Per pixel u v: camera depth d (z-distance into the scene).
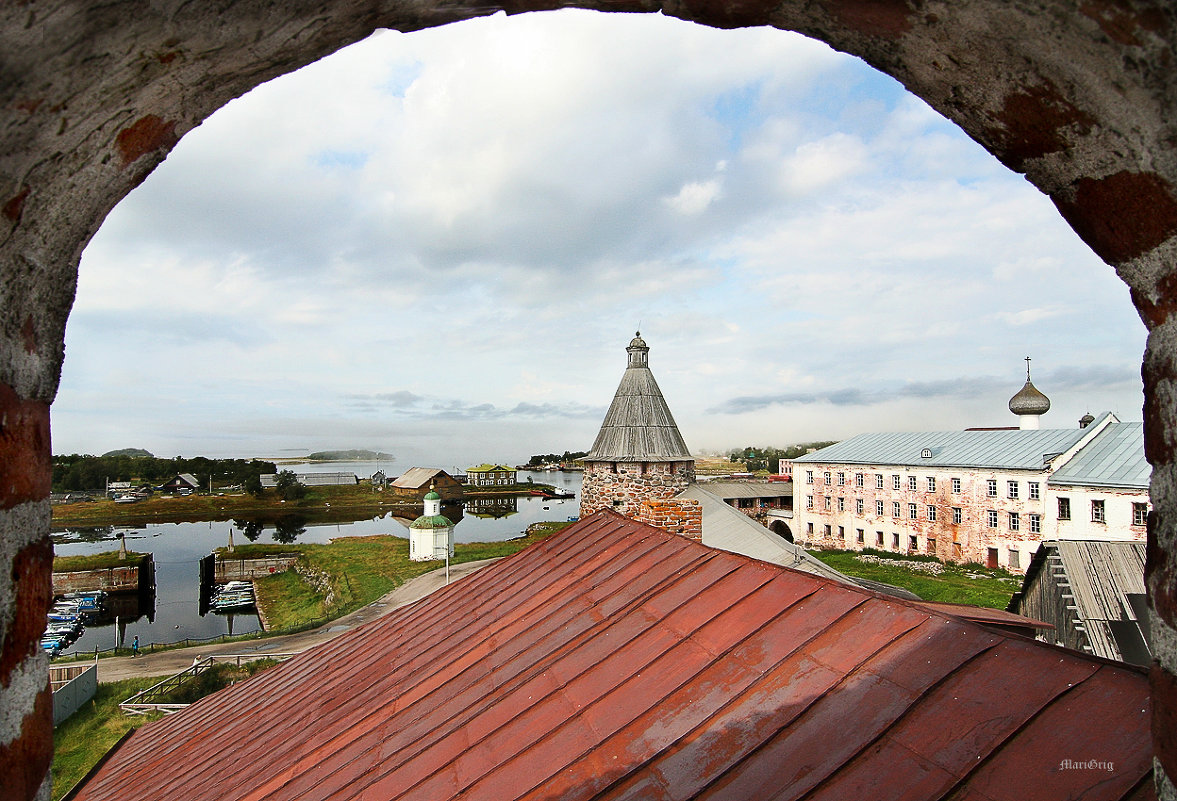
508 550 52.53
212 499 110.88
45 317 2.14
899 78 2.58
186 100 2.23
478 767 4.57
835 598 4.65
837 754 3.40
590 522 9.40
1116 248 2.25
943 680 3.54
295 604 42.91
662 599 5.90
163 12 1.79
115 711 22.83
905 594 16.44
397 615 9.54
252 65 2.22
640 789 3.71
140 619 42.03
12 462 1.94
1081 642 15.70
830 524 53.75
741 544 15.37
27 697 2.00
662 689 4.56
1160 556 2.04
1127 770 2.65
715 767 3.65
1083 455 38.06
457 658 6.73
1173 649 1.96
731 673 4.41
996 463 41.44
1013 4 1.87
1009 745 3.03
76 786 9.16
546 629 6.43
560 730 4.59
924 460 46.22
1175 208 1.95
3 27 1.57
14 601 1.94
